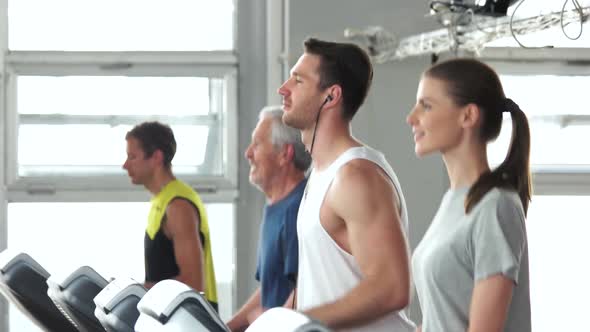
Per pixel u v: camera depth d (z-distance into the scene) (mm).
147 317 2213
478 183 2830
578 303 8242
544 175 8172
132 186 8062
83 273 3322
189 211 5453
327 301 3094
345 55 3205
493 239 2738
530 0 6215
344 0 7820
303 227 3137
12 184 7945
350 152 3104
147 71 8039
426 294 2912
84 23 8031
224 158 8125
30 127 7992
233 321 4340
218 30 8141
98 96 8039
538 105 8156
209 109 8125
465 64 2941
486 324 2711
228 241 8148
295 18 7812
